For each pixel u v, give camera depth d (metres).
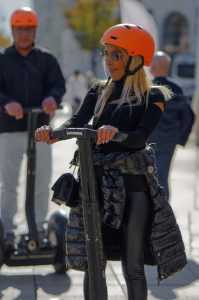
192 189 28.50
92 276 10.52
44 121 16.97
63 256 16.06
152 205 11.13
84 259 11.17
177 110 19.64
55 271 16.61
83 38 110.50
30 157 15.86
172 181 30.47
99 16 109.44
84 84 62.69
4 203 17.19
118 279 15.98
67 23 116.50
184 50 119.31
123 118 11.10
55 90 16.83
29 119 15.82
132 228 10.98
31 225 16.05
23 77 16.92
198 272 16.58
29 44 16.81
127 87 11.16
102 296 10.51
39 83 17.05
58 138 10.62
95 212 10.45
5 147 16.98
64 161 36.53
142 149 11.23
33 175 15.96
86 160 10.38
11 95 16.97
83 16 109.62
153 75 19.70
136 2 24.88
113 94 11.34
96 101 11.59
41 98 17.09
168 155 19.67
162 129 19.44
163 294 15.04
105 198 10.95
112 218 10.84
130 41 11.03
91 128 10.91
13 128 16.83
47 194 17.20
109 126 10.27
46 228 17.19
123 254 11.14
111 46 11.16
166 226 11.11
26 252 15.95
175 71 80.44
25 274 16.53
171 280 15.99
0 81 16.94
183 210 24.02
